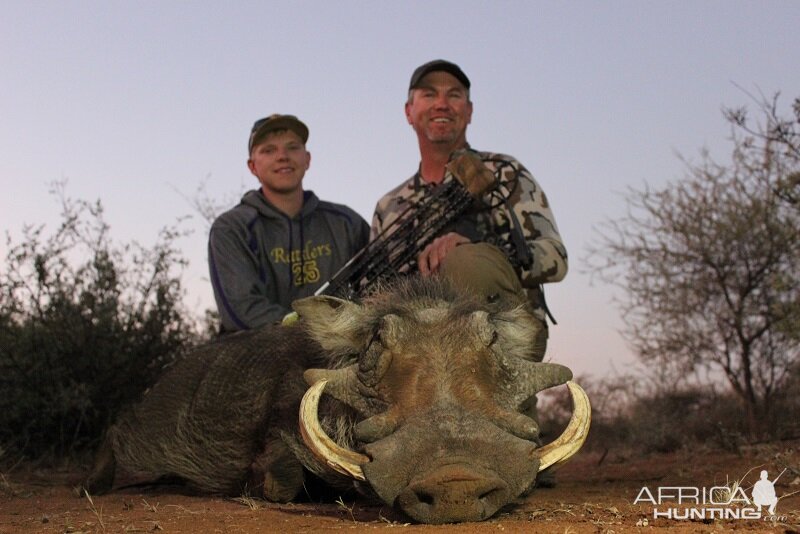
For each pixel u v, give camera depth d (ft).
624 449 12.04
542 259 7.39
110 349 10.48
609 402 13.32
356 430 4.59
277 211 9.22
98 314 10.50
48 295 10.46
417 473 4.27
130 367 10.57
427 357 4.78
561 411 13.56
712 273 12.57
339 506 5.85
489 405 4.67
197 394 7.38
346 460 4.62
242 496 6.52
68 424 10.23
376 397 4.85
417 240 7.22
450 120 8.93
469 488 4.18
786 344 11.78
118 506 6.36
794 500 5.71
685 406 12.74
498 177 7.95
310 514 5.43
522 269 7.14
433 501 4.24
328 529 4.63
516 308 5.67
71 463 9.85
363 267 7.36
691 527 4.38
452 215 7.18
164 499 6.74
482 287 6.39
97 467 7.94
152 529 4.96
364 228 9.73
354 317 5.64
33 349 10.26
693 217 12.57
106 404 10.36
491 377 4.81
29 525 5.45
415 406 4.62
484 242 6.88
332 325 5.72
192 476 7.39
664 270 12.80
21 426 10.09
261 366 7.05
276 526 4.91
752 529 4.36
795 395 11.71
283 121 9.14
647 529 4.31
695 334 12.67
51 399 10.12
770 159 11.61
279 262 9.14
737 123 11.19
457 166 6.97
